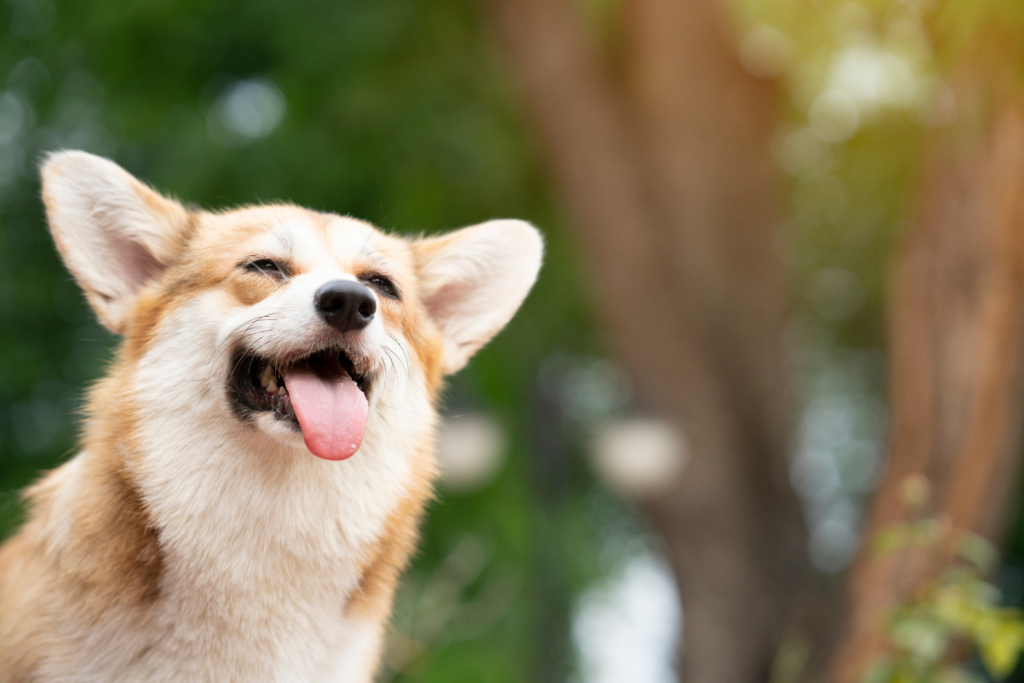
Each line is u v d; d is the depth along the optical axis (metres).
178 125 8.88
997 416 5.67
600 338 11.49
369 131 9.11
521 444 9.11
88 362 9.79
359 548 3.04
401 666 5.51
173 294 3.15
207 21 9.05
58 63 9.76
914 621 4.19
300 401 2.85
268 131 9.08
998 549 5.83
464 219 9.66
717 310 8.77
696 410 8.38
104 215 3.22
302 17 8.78
